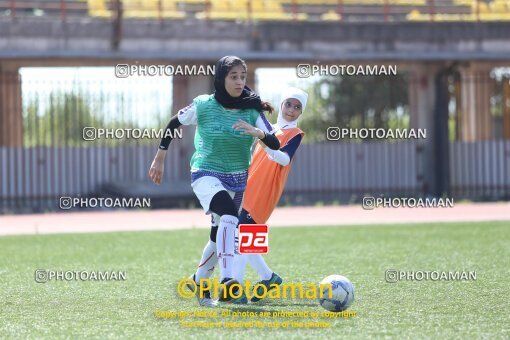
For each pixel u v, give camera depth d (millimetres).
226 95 27297
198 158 27938
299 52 87125
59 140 86562
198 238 54500
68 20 83688
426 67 92375
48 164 86438
